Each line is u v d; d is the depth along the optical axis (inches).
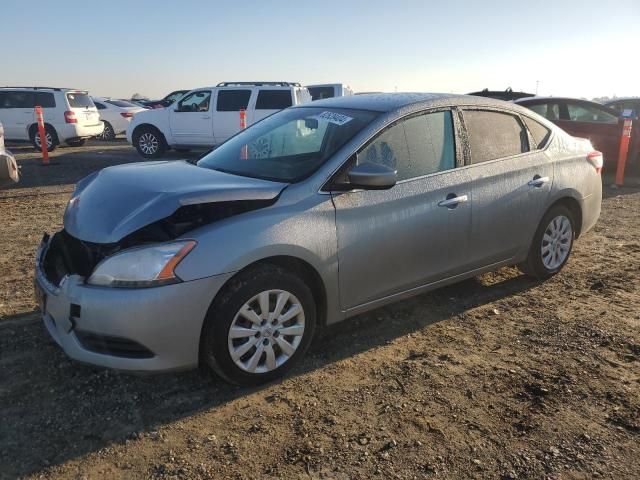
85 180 154.2
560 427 111.8
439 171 153.8
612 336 151.3
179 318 112.6
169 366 114.9
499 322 161.8
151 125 583.2
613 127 420.8
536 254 184.4
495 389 126.0
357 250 135.7
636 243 241.6
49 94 647.8
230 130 555.2
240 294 118.2
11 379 128.1
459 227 156.1
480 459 102.7
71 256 126.1
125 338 111.7
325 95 675.4
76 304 114.3
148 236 117.3
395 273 145.3
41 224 274.4
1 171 307.9
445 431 111.0
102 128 719.1
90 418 114.9
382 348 146.2
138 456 103.7
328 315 136.3
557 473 99.1
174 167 154.8
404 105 152.4
